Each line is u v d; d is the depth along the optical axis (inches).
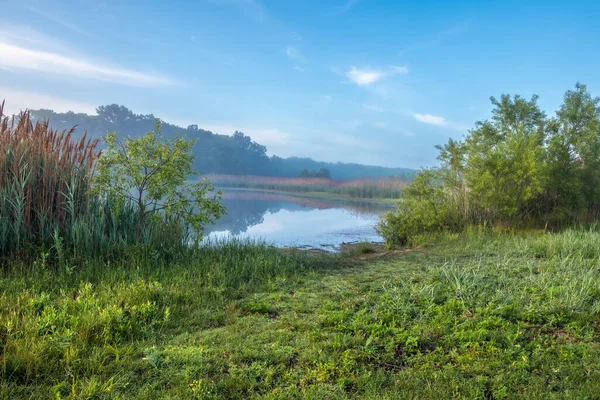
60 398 130.3
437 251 422.9
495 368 157.6
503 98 706.8
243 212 1159.6
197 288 259.6
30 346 157.4
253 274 307.6
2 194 311.9
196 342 180.4
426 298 233.8
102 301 213.8
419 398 139.2
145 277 284.5
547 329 196.2
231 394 138.7
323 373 151.8
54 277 269.6
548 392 140.4
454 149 592.7
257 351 169.9
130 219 380.5
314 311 227.1
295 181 2972.4
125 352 166.6
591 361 161.9
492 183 544.7
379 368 159.2
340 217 1049.5
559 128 645.3
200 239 387.2
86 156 364.5
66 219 342.0
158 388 141.9
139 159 371.2
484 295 238.5
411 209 593.6
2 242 302.5
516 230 523.5
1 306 199.3
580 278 264.7
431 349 177.9
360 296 252.5
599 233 434.0
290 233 739.4
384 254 446.9
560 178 589.0
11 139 337.1
